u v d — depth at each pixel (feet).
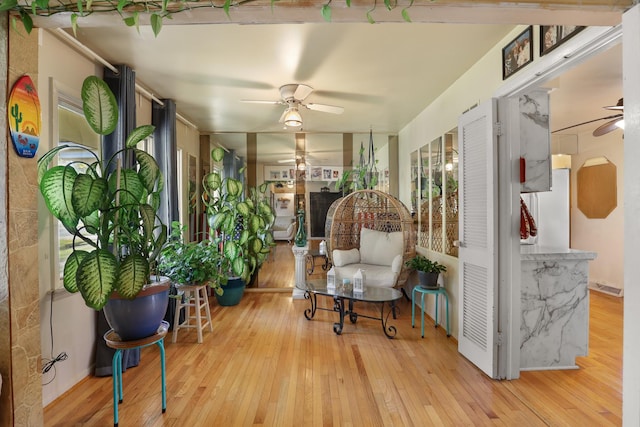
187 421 6.75
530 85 7.56
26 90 4.90
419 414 6.95
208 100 12.39
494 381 8.30
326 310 13.78
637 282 4.25
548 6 4.37
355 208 17.02
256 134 17.22
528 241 14.44
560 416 6.89
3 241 4.58
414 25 7.56
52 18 4.64
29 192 4.96
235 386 8.06
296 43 8.29
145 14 4.53
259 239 15.70
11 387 4.60
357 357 9.64
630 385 4.37
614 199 16.46
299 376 8.54
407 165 16.08
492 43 8.52
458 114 10.69
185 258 10.84
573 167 18.75
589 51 6.03
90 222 6.73
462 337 9.76
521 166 8.45
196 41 8.14
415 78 10.56
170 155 12.12
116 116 6.68
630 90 4.33
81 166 8.58
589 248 17.80
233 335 11.37
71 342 7.94
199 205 16.71
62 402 7.36
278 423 6.68
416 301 14.64
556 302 9.05
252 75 10.18
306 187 17.33
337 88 11.35
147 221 6.47
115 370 6.59
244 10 4.46
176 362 9.34
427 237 13.75
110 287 5.76
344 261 15.34
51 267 7.37
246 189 17.19
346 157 17.38
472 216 9.32
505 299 8.41
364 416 6.89
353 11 4.52
